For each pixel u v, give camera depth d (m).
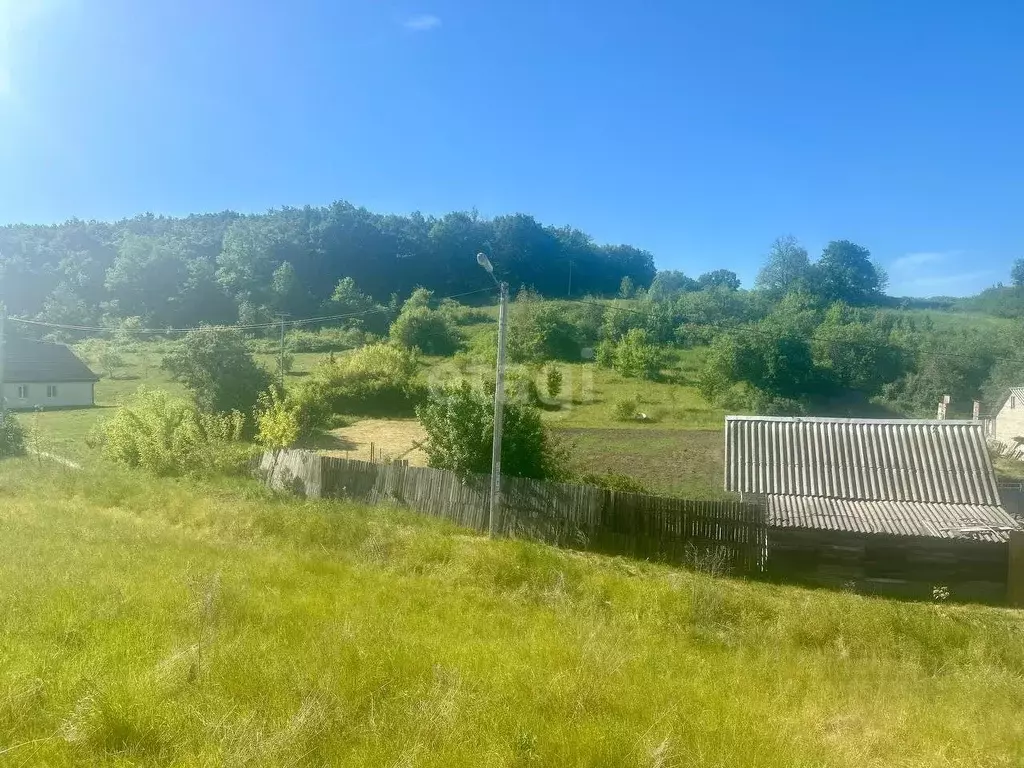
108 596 7.75
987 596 15.12
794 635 10.29
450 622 8.79
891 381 48.16
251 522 14.70
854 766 5.36
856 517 15.66
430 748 4.61
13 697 4.75
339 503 18.12
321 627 7.40
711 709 6.16
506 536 16.91
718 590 11.42
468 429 19.05
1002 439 36.72
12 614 6.90
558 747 4.81
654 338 53.97
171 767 4.10
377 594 9.75
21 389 45.28
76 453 27.47
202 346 34.81
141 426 23.86
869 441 18.09
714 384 44.06
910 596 14.89
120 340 64.00
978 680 8.72
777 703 6.84
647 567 14.92
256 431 33.06
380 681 5.79
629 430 35.97
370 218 97.69
